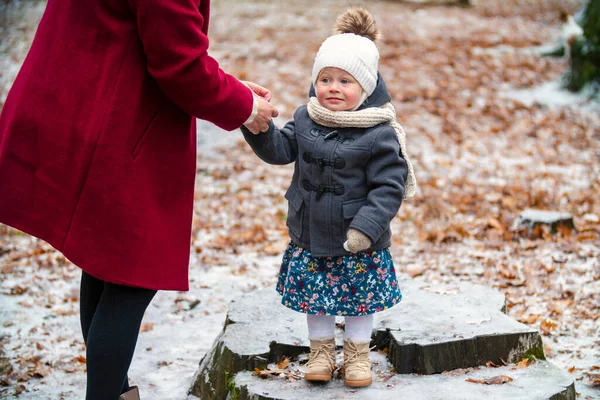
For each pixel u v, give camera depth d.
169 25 2.33
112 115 2.43
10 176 2.49
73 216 2.46
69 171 2.46
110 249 2.46
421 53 13.92
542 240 6.23
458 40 15.46
